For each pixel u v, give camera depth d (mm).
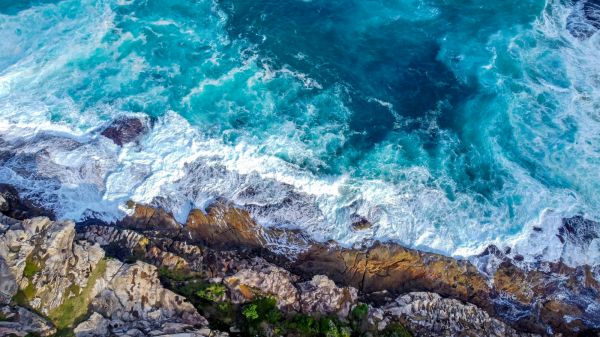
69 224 28484
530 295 32031
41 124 36500
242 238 33031
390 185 35156
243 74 40406
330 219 33625
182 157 35312
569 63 41719
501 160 36719
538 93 40094
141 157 35312
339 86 40188
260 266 30875
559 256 32969
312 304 29781
